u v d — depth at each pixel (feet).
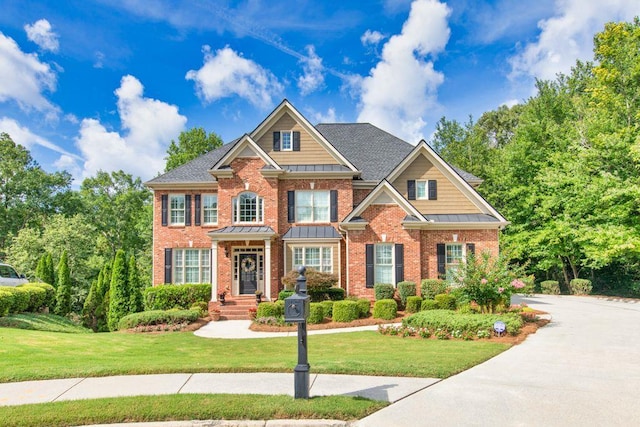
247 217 80.07
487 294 54.80
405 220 73.41
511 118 188.34
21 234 110.42
